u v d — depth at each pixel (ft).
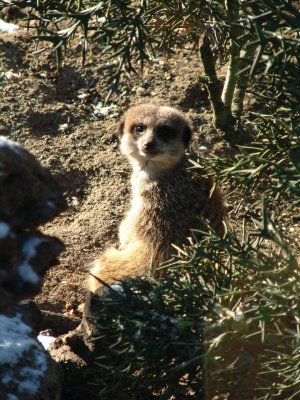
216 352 24.66
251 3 23.54
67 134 47.06
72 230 42.75
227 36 34.71
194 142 46.32
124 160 45.88
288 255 24.12
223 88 46.98
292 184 23.91
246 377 24.62
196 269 26.50
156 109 43.93
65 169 45.24
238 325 23.93
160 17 36.91
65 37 27.07
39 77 49.62
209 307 24.41
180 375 24.76
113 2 27.50
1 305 19.72
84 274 40.11
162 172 41.42
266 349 23.95
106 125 47.65
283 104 26.73
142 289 26.40
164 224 40.24
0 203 19.85
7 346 24.26
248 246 25.43
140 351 24.53
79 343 27.86
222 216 40.86
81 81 49.73
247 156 25.02
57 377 24.62
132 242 40.86
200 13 33.19
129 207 43.88
